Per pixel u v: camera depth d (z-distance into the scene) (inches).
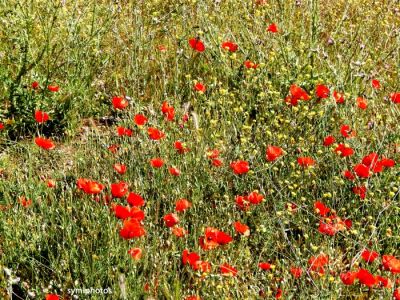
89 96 180.9
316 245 149.7
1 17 185.9
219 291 138.4
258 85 183.8
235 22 204.1
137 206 137.6
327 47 199.5
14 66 179.9
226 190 156.6
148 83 187.2
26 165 160.7
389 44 204.2
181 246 146.3
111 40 196.9
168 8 214.2
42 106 171.5
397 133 168.1
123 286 128.6
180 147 156.2
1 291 137.5
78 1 205.5
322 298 136.3
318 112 170.1
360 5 227.9
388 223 153.7
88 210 147.5
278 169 163.2
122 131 157.8
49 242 145.5
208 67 189.8
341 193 155.9
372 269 145.9
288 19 207.9
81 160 160.7
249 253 144.6
